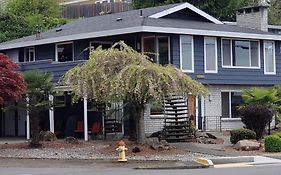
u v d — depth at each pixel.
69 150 25.66
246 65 35.97
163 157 23.25
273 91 30.91
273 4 64.75
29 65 32.34
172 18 35.09
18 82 24.69
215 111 34.75
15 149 26.19
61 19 59.25
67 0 80.06
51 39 35.19
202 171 19.27
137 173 18.66
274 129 33.91
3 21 52.38
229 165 21.50
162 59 32.62
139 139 25.56
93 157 23.59
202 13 36.12
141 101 24.56
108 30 32.50
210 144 27.59
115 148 25.03
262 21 40.66
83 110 32.72
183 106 30.14
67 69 30.64
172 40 32.59
